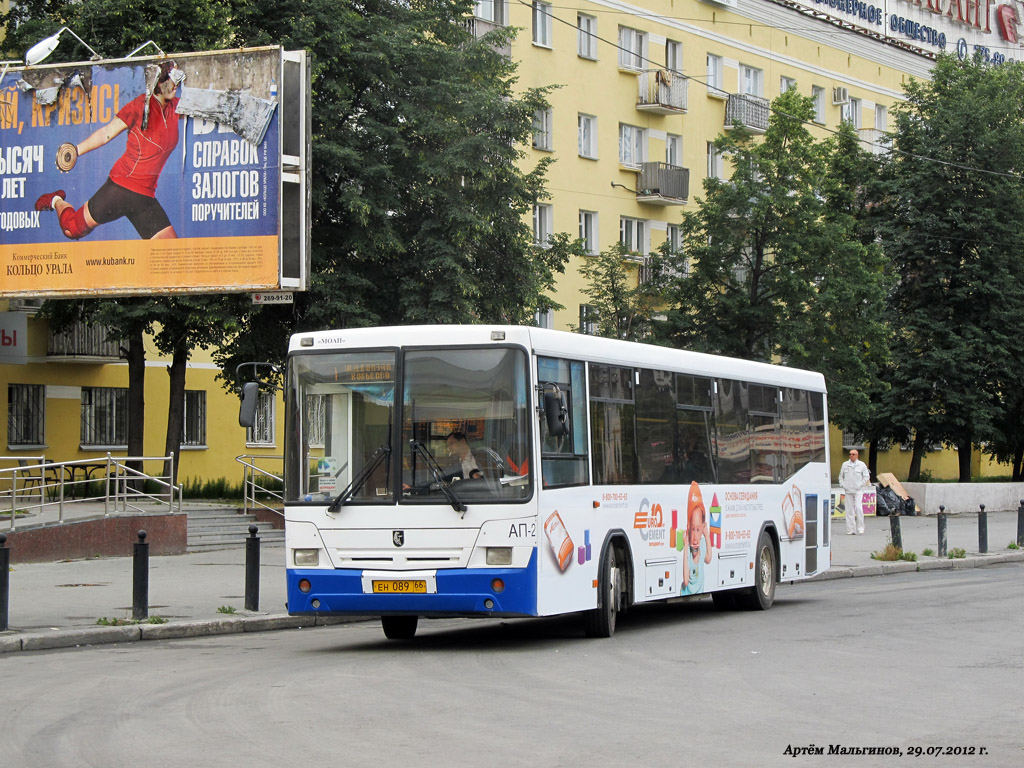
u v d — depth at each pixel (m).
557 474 13.29
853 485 34.69
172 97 22.08
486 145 29.00
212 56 21.94
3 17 29.91
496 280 30.83
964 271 48.41
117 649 13.72
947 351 47.81
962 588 21.05
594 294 41.12
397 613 12.93
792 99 38.47
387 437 13.08
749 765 7.71
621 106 48.41
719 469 17.36
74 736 8.66
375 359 13.24
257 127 21.67
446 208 28.61
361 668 11.91
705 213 39.16
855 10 62.81
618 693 10.39
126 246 22.28
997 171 48.41
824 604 18.92
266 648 13.90
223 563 22.81
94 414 36.06
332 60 27.88
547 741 8.42
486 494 12.80
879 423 50.91
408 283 28.50
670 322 39.44
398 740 8.45
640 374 15.45
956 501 45.00
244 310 27.28
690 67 51.12
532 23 44.97
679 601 20.31
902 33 66.25
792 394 20.11
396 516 12.90
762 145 38.66
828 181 39.47
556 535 13.17
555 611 13.13
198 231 21.95
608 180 47.81
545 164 31.62
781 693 10.41
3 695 10.41
